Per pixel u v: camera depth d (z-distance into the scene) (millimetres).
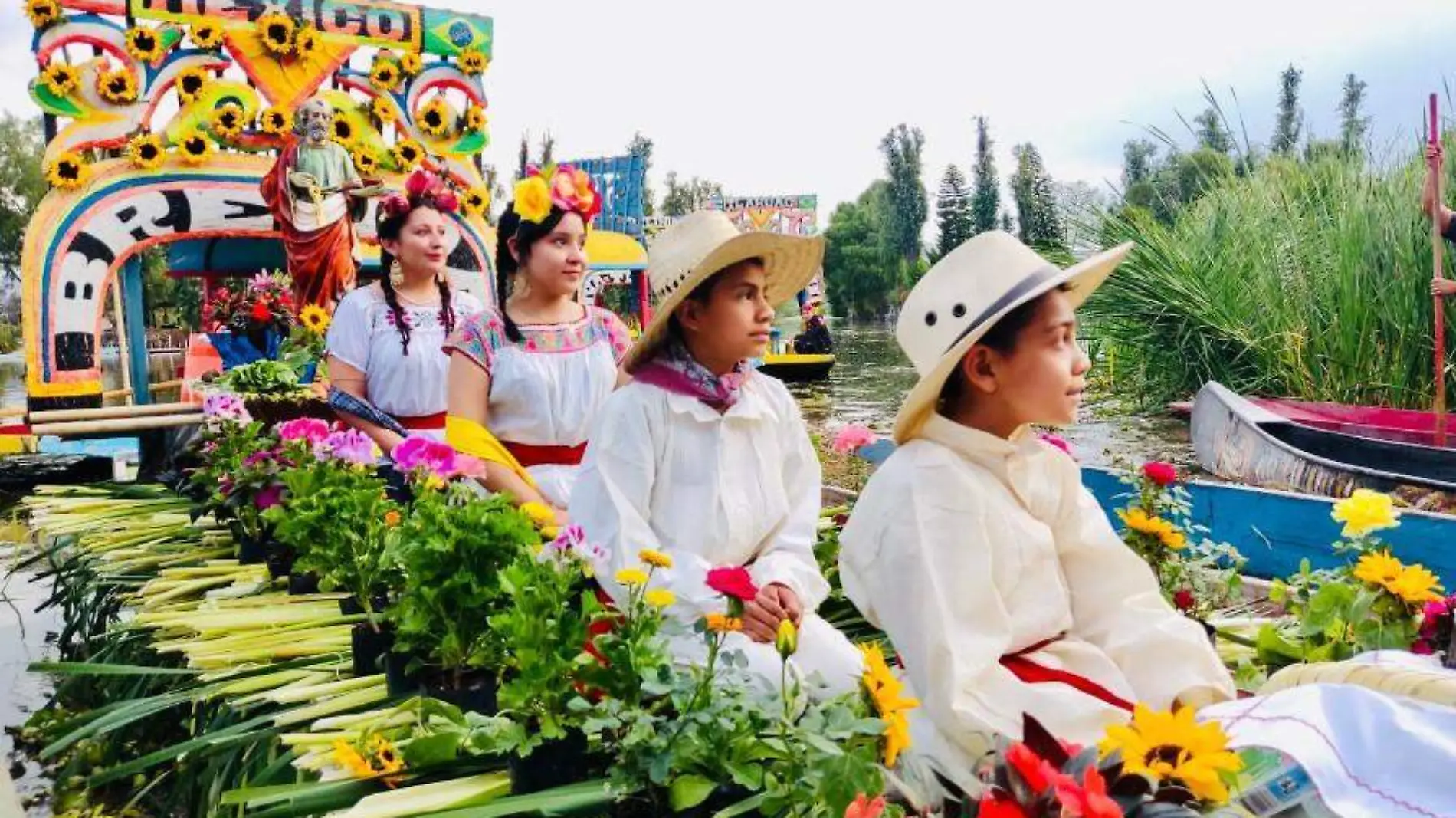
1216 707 2172
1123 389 12898
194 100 8523
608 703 2406
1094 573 2576
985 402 2490
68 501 6715
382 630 3602
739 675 2541
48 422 7629
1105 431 10953
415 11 9383
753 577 3156
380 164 9375
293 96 8930
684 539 3156
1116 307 12266
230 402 5414
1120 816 1367
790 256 3418
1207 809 1749
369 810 2502
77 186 8133
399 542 3367
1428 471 6605
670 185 63781
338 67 9164
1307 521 4664
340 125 9172
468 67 9625
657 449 3189
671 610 2982
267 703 3359
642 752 2336
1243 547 4934
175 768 3670
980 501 2371
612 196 22156
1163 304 11828
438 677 3191
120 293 10625
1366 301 10539
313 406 6184
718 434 3207
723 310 3172
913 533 2340
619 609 2867
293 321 7996
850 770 2016
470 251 9852
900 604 2340
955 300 2457
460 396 4344
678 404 3182
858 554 2447
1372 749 1904
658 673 2418
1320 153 12633
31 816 3559
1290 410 8820
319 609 4215
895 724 2051
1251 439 7168
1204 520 5082
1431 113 7320
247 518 5059
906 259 61062
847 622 4125
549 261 4391
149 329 30172
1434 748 1846
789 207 30844
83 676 4535
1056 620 2441
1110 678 2406
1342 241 10773
